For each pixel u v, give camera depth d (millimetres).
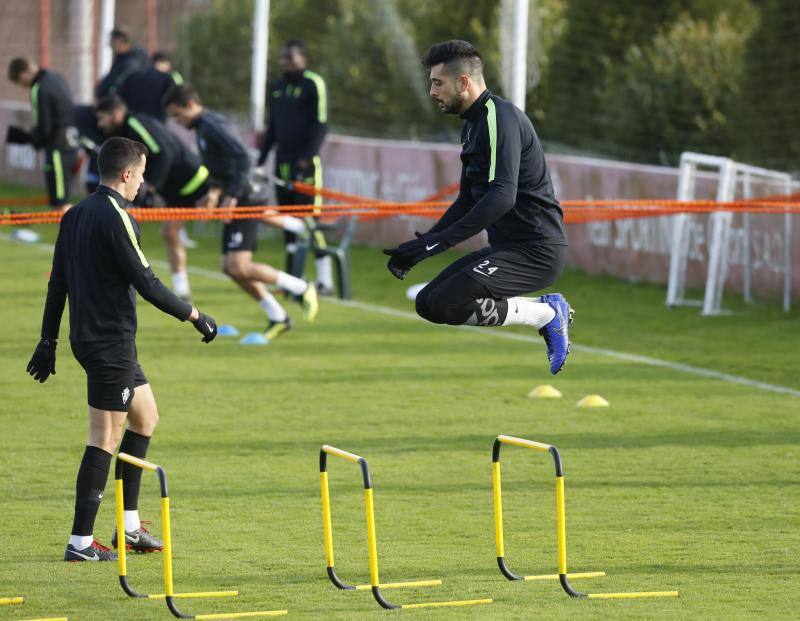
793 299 30844
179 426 20141
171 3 64438
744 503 15734
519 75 35000
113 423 13828
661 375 23812
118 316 13664
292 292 27859
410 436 19453
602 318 29938
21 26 69188
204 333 14078
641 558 13641
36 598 12438
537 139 13836
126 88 39156
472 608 11938
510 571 13250
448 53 13500
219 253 40438
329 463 17953
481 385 23109
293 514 15523
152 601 12312
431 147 39219
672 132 39531
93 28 62750
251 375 24109
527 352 26406
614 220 35062
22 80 37438
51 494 16406
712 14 42219
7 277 36000
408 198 40156
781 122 37094
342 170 43094
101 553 13891
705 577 12938
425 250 13133
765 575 12984
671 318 29688
